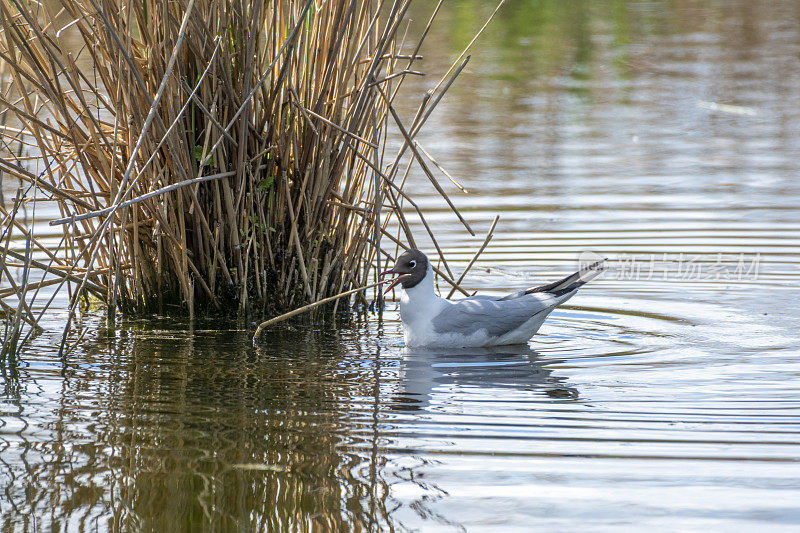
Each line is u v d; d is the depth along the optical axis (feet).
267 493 24.73
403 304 38.93
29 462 26.43
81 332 39.99
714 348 37.35
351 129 41.83
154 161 39.32
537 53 106.63
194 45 37.81
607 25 121.19
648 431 28.45
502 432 28.53
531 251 51.60
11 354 36.35
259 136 40.40
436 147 73.26
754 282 46.80
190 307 41.65
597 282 47.88
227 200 40.50
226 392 32.42
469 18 115.75
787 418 29.37
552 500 24.11
